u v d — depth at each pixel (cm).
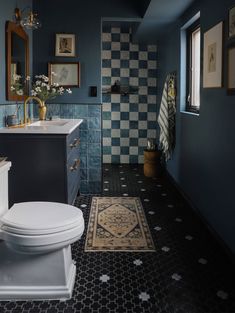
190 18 365
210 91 302
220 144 275
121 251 260
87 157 412
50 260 197
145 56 591
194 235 291
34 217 195
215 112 287
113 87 584
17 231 183
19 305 192
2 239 190
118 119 604
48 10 394
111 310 187
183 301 195
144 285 212
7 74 307
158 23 437
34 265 197
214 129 290
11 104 324
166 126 466
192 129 367
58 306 191
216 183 285
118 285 212
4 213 204
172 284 213
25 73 368
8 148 283
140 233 295
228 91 253
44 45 397
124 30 582
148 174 516
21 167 285
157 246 269
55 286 198
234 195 244
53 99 403
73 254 254
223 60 266
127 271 229
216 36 281
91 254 254
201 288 208
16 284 199
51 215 199
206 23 313
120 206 370
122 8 402
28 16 354
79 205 373
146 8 375
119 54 587
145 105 602
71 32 397
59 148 283
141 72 593
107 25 567
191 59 408
